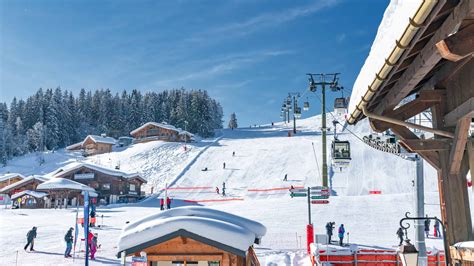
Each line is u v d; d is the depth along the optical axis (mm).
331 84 35062
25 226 30234
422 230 11195
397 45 4480
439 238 25094
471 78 6047
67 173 59875
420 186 11383
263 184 54688
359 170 53594
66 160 101312
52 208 51094
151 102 134875
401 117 7461
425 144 7250
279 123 132375
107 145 101688
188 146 87062
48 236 25891
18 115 130375
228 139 95562
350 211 32594
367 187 47656
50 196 52344
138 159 82312
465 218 6832
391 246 21969
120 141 108500
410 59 5547
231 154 73438
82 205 53844
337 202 36250
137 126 132500
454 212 6863
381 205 34281
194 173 64438
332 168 55344
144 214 38844
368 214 31469
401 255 5227
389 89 6754
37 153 109625
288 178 55562
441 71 7000
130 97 143625
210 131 115938
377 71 5293
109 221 33594
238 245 8195
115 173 58562
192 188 56719
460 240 6809
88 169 59406
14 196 53875
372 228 27531
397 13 4715
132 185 60406
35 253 20781
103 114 138250
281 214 32312
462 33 4129
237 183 56719
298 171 57969
